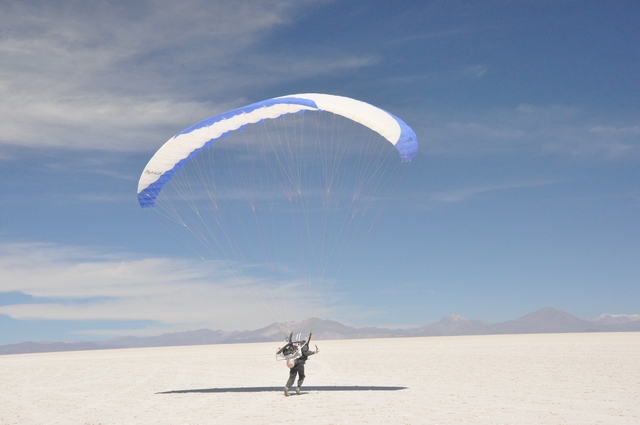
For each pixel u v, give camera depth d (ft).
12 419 52.95
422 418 44.47
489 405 50.70
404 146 67.26
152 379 93.76
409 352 165.27
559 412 46.21
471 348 181.37
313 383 76.69
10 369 145.79
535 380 71.00
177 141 69.36
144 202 72.54
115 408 57.62
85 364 163.32
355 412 48.24
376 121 67.67
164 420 48.11
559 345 178.91
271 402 56.80
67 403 64.18
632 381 66.95
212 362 144.36
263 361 141.28
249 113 67.51
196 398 63.21
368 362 118.83
